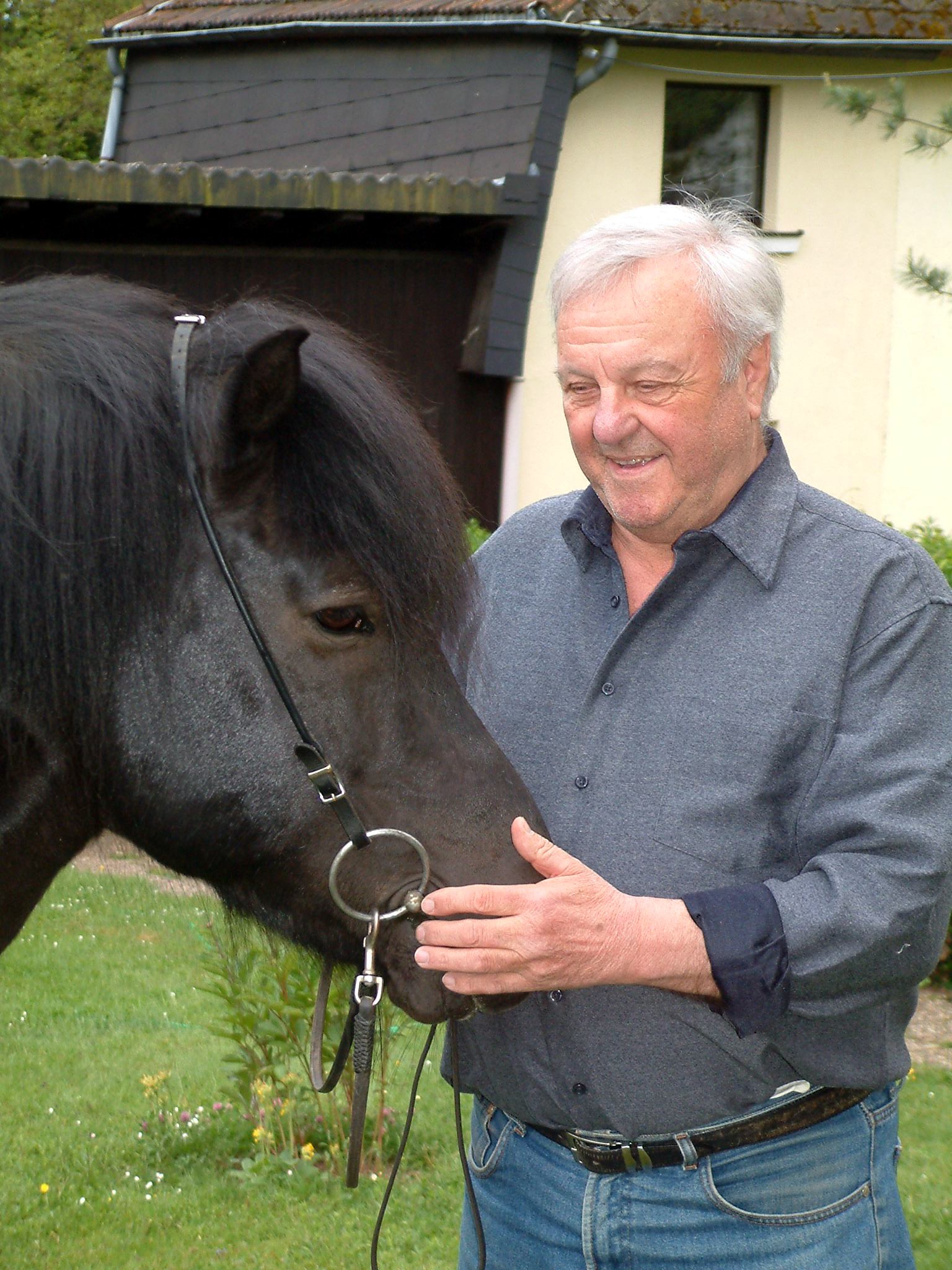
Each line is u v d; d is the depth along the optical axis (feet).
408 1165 12.74
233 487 5.35
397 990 5.72
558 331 5.95
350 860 5.59
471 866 5.56
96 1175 12.47
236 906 6.04
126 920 19.67
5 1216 11.66
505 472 30.50
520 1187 6.36
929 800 5.46
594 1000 5.86
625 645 6.03
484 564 6.97
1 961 17.80
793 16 30.55
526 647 6.49
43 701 5.49
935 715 5.59
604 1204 5.95
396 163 31.35
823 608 5.69
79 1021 16.07
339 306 28.55
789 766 5.69
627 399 5.66
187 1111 13.47
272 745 5.47
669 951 5.26
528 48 29.66
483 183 26.78
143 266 26.48
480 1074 6.36
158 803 5.59
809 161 33.09
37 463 5.25
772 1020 5.30
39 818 5.79
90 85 67.62
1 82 65.51
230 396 5.14
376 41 32.68
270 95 34.96
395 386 6.10
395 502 5.45
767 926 5.24
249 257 27.40
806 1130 5.85
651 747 5.90
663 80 31.81
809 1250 5.80
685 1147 5.77
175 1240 11.34
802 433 33.96
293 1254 11.14
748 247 5.80
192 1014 16.43
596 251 5.69
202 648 5.44
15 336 5.47
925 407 34.37
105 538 5.28
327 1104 13.09
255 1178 12.26
